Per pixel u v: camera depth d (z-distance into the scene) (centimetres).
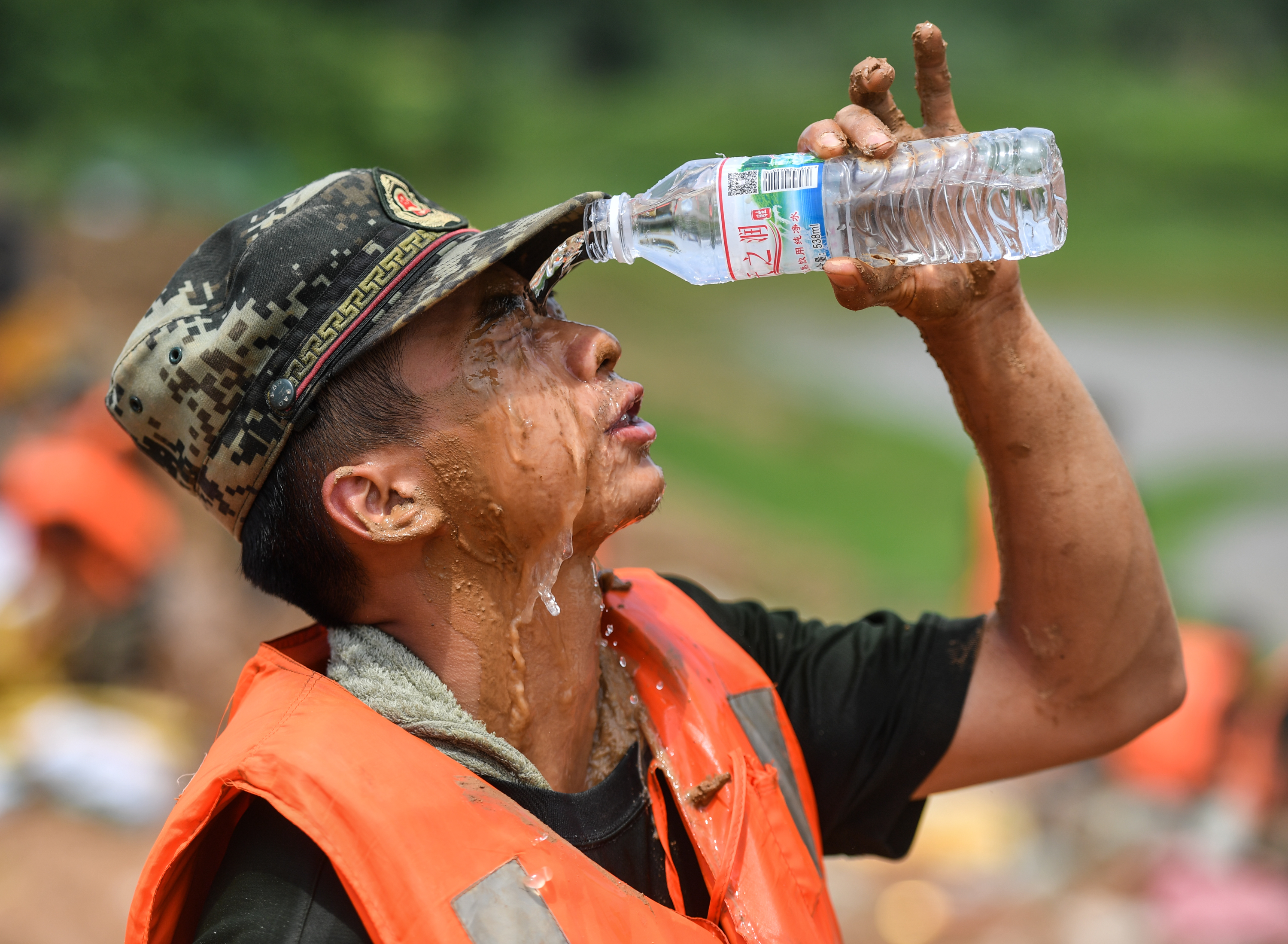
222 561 1694
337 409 387
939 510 2944
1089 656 441
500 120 8625
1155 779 1209
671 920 366
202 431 396
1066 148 8344
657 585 476
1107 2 11644
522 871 349
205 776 361
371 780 351
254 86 6303
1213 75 11662
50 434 1275
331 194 395
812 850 417
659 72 10862
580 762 419
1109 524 432
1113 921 1046
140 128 5741
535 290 413
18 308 1675
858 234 397
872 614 500
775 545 2422
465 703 405
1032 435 430
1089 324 5294
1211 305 5734
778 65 10888
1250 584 2442
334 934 344
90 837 1061
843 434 3528
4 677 1152
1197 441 3625
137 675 1227
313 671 388
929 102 399
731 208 398
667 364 4044
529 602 398
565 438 390
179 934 372
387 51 8538
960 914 1095
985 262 407
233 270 391
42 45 5856
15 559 1170
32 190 4500
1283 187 7962
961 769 461
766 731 435
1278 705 1167
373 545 391
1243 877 1092
